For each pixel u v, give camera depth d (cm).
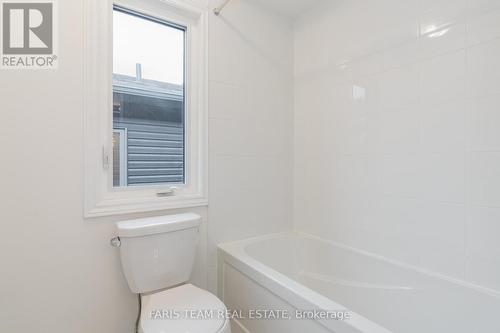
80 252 124
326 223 186
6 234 109
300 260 196
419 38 134
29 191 113
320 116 190
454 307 120
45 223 116
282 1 185
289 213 210
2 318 108
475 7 116
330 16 181
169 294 123
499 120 110
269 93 196
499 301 108
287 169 208
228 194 176
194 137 166
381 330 86
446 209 126
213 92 168
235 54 178
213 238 170
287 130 207
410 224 140
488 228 114
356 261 162
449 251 125
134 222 127
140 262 122
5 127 109
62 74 120
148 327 97
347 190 172
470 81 118
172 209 153
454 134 123
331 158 182
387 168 149
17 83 111
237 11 179
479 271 116
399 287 140
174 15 158
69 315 122
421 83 134
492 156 112
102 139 133
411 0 137
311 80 196
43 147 116
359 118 164
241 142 181
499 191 111
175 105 163
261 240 184
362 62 161
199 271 164
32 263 114
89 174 126
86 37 126
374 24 154
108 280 131
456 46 122
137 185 148
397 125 144
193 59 165
